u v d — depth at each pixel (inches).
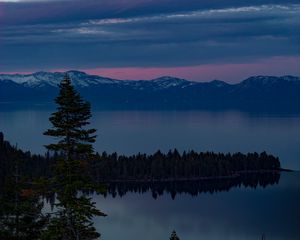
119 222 5748.0
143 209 6589.6
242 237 5083.7
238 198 7519.7
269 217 6058.1
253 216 6136.8
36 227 1245.7
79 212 1022.4
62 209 1074.1
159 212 6387.8
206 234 5241.1
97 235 1091.3
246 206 6835.6
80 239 1070.4
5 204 1231.5
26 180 1259.2
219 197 7632.9
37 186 1032.2
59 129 1017.5
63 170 1018.1
